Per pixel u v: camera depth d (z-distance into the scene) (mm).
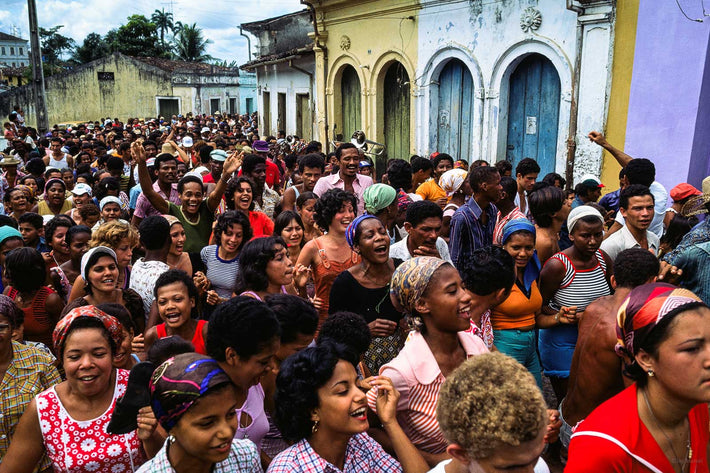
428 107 12383
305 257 4441
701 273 3963
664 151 8164
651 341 1974
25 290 4102
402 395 2682
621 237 4789
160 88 44562
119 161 9617
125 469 2672
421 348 2742
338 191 4449
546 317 4164
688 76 7777
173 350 2867
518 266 3910
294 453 2328
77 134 20578
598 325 3082
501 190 5133
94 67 41812
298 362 2299
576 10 8750
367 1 13656
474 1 10766
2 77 53719
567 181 9414
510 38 10133
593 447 2061
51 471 2877
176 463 2066
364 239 3676
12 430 3115
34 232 5902
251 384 2527
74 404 2674
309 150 11297
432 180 8133
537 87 10133
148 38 58031
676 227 5594
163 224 4766
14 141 14414
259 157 7520
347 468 2416
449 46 11461
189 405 1899
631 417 2074
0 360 3127
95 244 4523
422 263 2777
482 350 2889
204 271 5395
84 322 2641
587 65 8914
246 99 49312
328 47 15703
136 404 2283
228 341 2344
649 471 2043
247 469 2264
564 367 4180
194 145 13320
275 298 3055
